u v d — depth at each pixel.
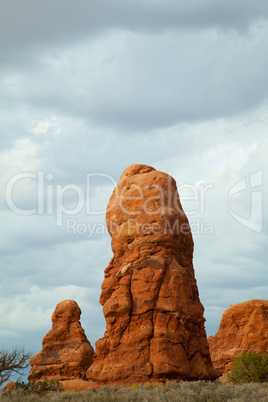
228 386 32.97
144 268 38.59
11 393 32.03
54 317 55.41
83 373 51.62
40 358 52.88
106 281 40.12
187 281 39.56
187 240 41.38
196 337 39.12
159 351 36.16
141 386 33.03
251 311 58.41
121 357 36.97
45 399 30.73
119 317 37.81
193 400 29.30
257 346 56.16
